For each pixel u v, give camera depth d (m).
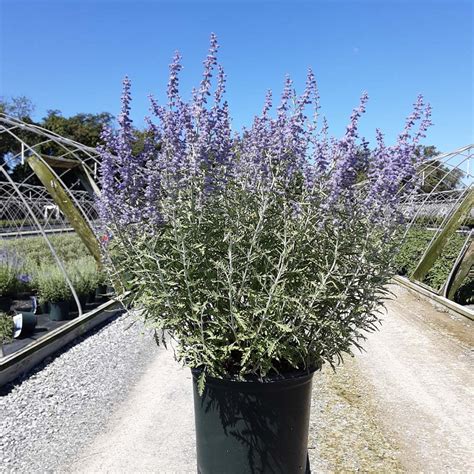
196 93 2.42
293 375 2.51
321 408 4.06
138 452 3.33
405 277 11.80
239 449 2.58
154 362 5.16
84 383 4.59
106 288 8.46
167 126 2.37
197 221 2.47
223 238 2.51
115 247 2.83
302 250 2.49
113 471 3.10
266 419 2.53
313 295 2.39
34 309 7.24
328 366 5.09
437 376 4.92
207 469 2.70
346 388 4.52
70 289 7.00
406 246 11.88
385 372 4.99
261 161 2.47
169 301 2.43
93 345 5.83
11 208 18.31
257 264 2.52
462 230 13.84
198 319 2.51
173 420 3.81
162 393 4.34
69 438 3.53
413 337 6.36
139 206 2.60
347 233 2.50
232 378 2.47
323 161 2.37
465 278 8.79
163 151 2.45
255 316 2.49
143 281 2.51
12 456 3.28
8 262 8.88
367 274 2.59
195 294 2.46
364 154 2.56
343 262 2.57
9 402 4.16
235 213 2.49
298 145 2.48
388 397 4.35
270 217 2.52
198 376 2.58
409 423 3.85
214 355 2.47
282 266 2.32
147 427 3.69
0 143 23.11
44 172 7.72
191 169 2.40
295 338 2.40
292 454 2.64
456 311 7.82
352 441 3.53
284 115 2.44
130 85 2.43
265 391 2.50
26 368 4.95
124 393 4.34
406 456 3.35
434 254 9.70
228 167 2.59
